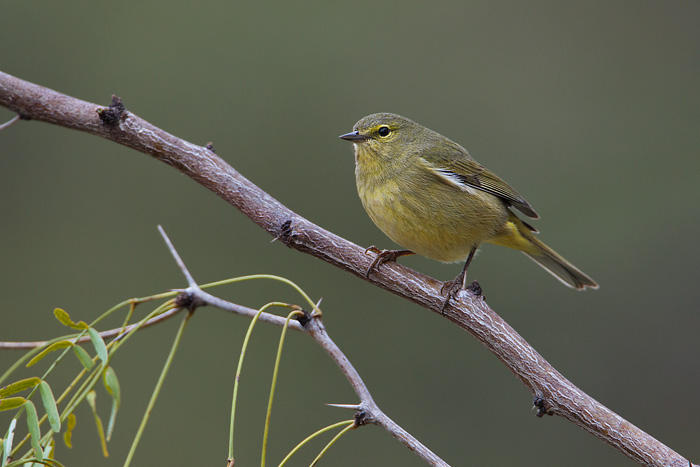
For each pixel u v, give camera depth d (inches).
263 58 567.8
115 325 515.8
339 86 566.9
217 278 524.4
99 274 528.7
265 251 527.8
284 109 556.7
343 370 205.5
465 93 575.5
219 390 496.4
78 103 244.5
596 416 202.1
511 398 475.8
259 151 550.0
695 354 490.3
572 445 460.8
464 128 570.6
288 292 517.0
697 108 574.9
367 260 241.1
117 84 560.1
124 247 534.3
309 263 521.3
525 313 509.4
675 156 561.0
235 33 569.6
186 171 243.0
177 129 554.3
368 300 510.6
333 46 573.0
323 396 492.4
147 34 567.8
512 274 513.7
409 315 504.1
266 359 503.5
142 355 505.0
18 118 243.3
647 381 486.6
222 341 510.6
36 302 519.8
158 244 533.3
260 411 488.1
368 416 196.4
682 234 527.5
